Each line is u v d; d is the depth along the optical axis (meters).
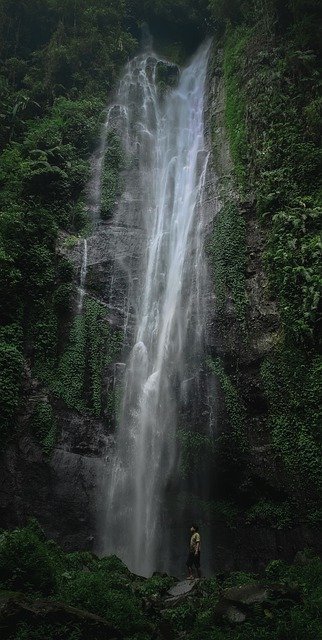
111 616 8.29
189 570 12.17
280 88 20.47
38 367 16.06
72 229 20.05
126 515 14.80
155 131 25.11
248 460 14.81
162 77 28.08
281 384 15.30
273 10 22.36
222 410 15.62
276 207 18.22
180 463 15.24
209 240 19.02
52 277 17.72
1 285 16.36
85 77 25.89
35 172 19.84
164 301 18.91
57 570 9.74
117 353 17.20
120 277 18.83
